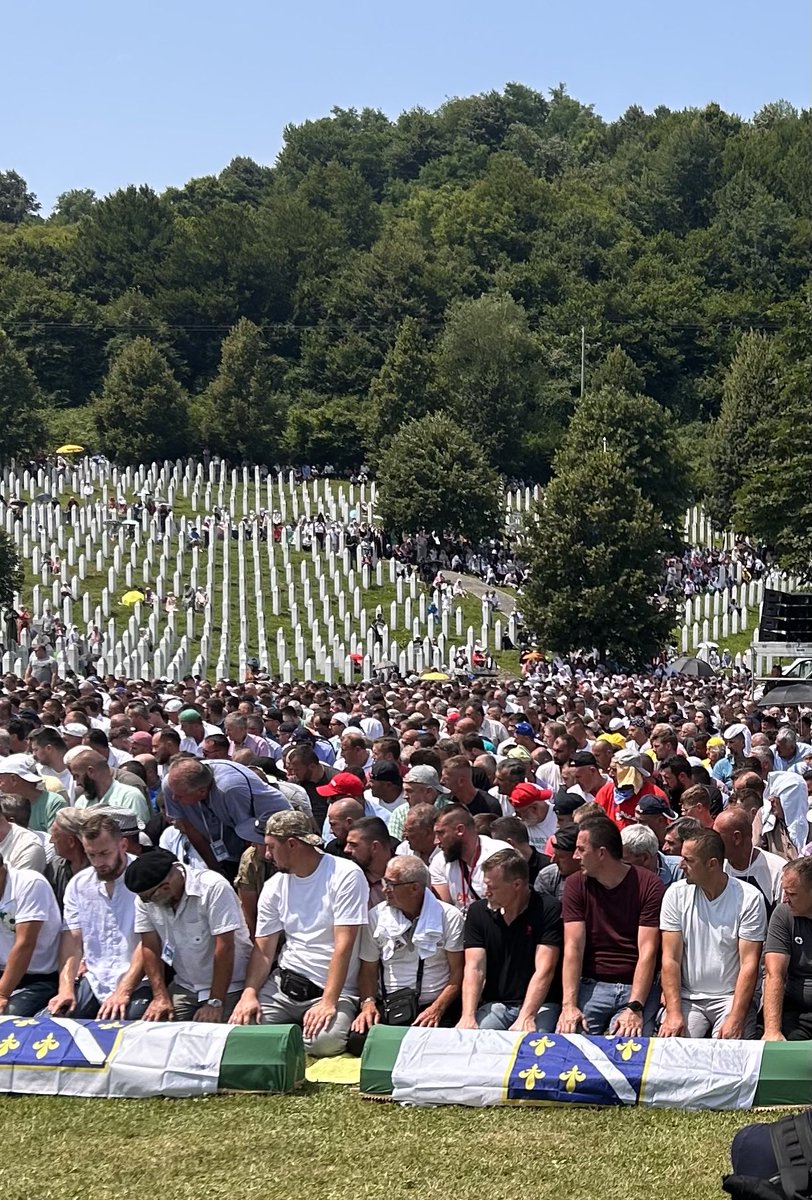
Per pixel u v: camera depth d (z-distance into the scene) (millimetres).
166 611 71125
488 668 64188
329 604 73812
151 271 175875
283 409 148625
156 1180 9633
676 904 12328
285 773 18172
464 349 143750
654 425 102188
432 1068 11188
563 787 18578
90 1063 11391
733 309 166375
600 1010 12359
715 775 22766
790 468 64625
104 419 136875
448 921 12680
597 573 75188
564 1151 10062
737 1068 11008
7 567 71062
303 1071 11695
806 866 11703
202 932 12516
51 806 15461
